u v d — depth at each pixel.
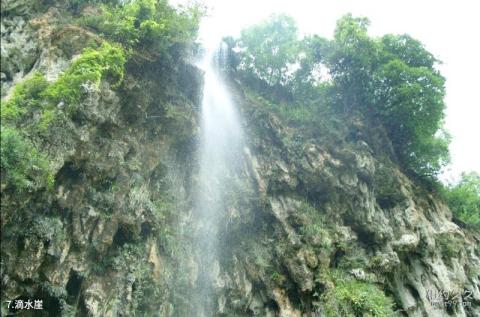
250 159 22.70
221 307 18.59
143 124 17.47
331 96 29.03
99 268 14.55
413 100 27.89
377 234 23.17
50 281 12.88
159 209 17.20
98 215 14.51
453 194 34.34
